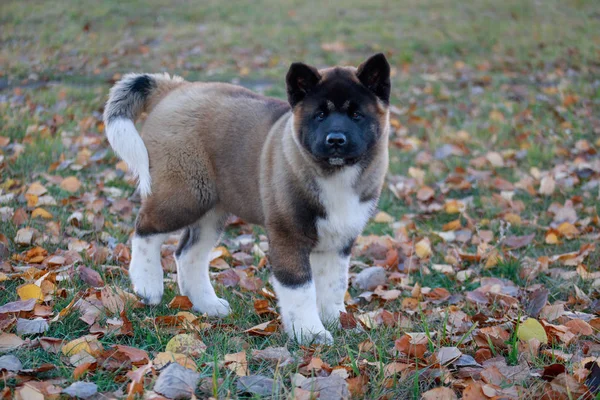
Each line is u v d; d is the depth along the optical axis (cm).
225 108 181
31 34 428
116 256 199
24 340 159
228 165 179
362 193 174
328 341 168
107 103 186
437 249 217
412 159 274
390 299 190
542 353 163
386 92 176
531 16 500
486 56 417
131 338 166
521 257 209
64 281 183
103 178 248
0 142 260
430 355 160
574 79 371
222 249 208
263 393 147
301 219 169
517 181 257
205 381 148
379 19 499
